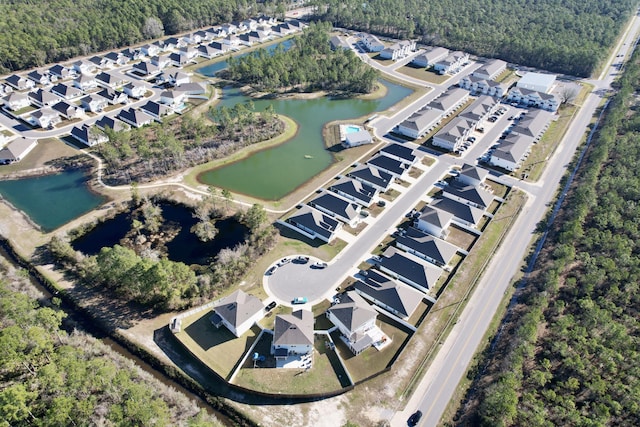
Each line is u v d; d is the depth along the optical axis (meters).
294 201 129.00
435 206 124.44
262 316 92.56
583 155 153.88
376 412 76.62
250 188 134.38
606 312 88.56
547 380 79.44
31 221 118.50
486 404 74.31
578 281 100.75
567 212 124.88
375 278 101.00
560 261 101.25
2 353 73.69
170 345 86.75
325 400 78.38
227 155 149.50
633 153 142.62
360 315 88.69
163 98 180.25
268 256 108.12
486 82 199.75
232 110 160.12
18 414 68.31
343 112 184.00
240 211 122.31
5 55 198.38
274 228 115.44
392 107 187.50
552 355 84.69
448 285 101.31
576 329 86.12
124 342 87.12
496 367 83.69
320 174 142.25
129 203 125.69
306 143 160.38
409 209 126.81
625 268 100.31
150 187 132.12
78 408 69.12
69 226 116.75
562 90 198.62
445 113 178.50
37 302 92.12
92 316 91.88
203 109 179.75
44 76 194.88
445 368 83.81
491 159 149.25
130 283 93.12
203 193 130.88
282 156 151.75
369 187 131.50
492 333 90.94
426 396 79.12
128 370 80.56
